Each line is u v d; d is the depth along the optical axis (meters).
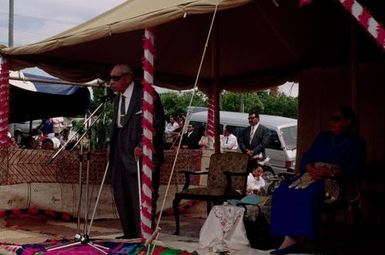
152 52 5.87
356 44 7.11
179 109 21.58
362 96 8.38
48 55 8.42
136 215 6.16
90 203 8.28
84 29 6.74
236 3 4.95
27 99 11.98
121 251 5.31
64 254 5.26
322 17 7.54
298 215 5.29
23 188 7.88
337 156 5.65
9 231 7.17
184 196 6.90
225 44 9.03
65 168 8.20
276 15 7.64
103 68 9.09
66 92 12.01
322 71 8.89
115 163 6.36
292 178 5.72
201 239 5.79
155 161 6.21
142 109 6.12
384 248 5.81
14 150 7.81
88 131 5.65
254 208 5.79
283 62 9.52
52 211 8.12
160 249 5.24
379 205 6.83
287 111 21.91
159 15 5.56
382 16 6.49
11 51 7.83
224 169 7.29
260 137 10.67
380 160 8.12
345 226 5.75
